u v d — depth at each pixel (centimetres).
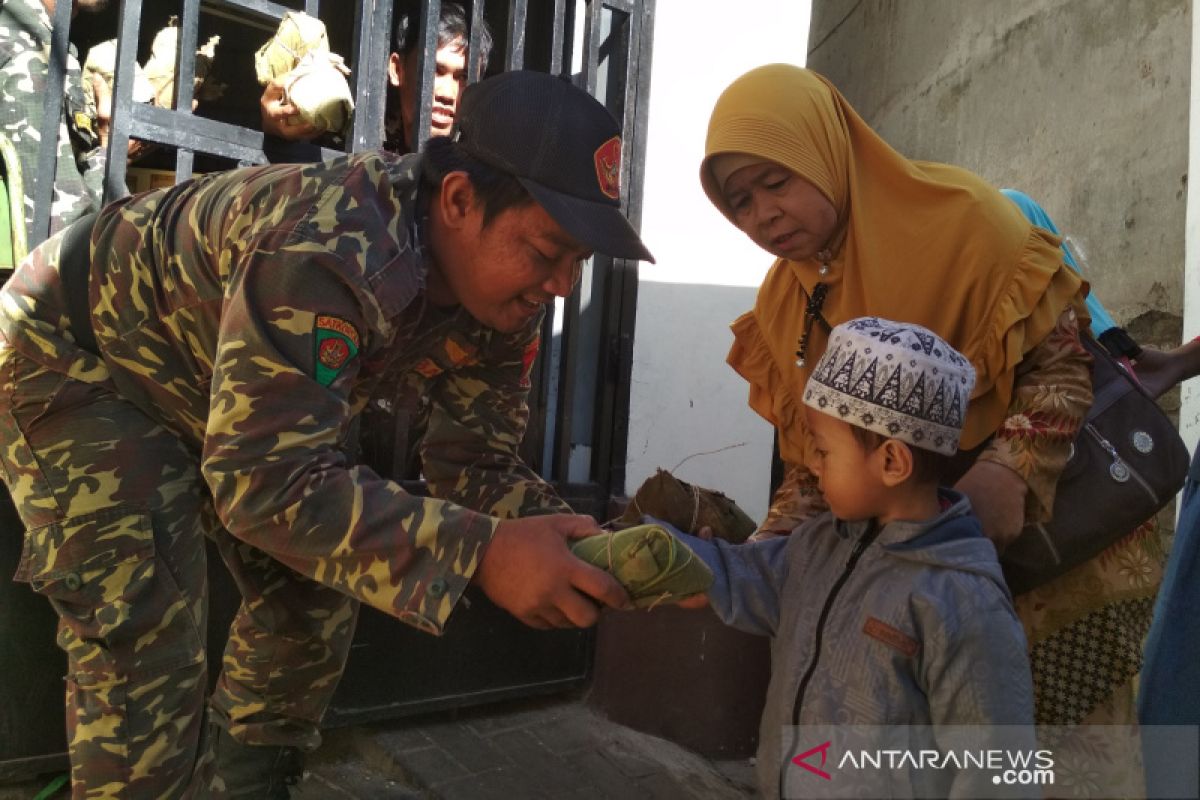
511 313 184
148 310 186
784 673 156
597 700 331
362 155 176
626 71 347
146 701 184
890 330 153
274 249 159
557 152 166
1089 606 176
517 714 328
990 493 164
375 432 307
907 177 188
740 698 305
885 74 428
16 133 254
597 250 163
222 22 389
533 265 173
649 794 279
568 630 341
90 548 183
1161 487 171
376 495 158
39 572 185
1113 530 169
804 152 184
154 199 194
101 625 180
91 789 183
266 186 172
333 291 161
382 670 304
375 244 163
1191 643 169
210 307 180
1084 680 176
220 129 274
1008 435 168
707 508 189
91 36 364
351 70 301
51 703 258
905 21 409
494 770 287
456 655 317
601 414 350
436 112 333
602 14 365
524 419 231
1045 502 164
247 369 158
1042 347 175
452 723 318
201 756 197
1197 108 232
